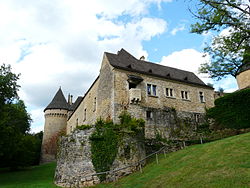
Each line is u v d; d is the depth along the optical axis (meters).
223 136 20.81
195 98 26.30
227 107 23.25
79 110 33.16
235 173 9.23
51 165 29.98
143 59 28.78
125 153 15.88
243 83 32.97
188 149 15.75
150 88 23.39
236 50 11.22
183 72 29.83
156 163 15.15
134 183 12.36
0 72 21.39
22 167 30.48
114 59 23.67
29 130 42.91
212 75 12.70
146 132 20.78
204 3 11.35
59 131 41.22
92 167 15.10
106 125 16.67
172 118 23.16
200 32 11.95
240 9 10.96
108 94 21.59
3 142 19.72
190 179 10.10
